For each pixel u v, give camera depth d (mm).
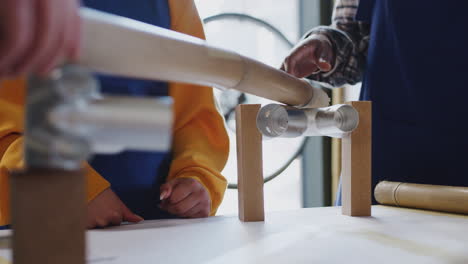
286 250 446
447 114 911
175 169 796
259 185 634
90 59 288
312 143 1982
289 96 588
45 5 208
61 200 278
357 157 675
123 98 260
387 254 430
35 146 265
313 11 1937
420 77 933
